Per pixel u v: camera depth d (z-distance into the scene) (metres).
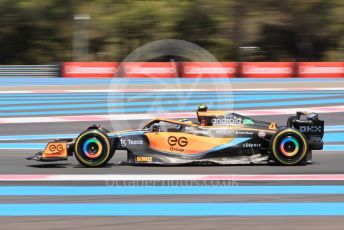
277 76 91.31
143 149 27.16
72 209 20.39
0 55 136.12
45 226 18.27
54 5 134.12
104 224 18.47
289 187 23.42
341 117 46.84
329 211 19.98
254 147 27.00
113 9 133.12
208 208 20.39
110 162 29.14
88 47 130.50
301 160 27.00
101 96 63.72
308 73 91.38
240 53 131.38
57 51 135.38
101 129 27.70
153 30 130.62
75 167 27.78
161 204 20.97
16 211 20.16
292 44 137.00
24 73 96.81
